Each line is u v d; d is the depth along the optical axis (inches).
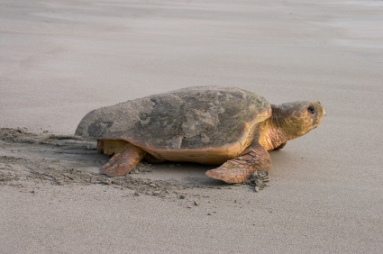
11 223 122.4
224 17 431.2
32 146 156.6
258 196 135.0
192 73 232.1
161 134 141.9
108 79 220.7
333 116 185.8
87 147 157.9
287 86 217.9
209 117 142.3
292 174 145.6
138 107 147.6
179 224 124.3
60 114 182.5
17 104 189.5
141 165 146.0
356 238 122.1
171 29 354.3
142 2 518.3
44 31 318.0
